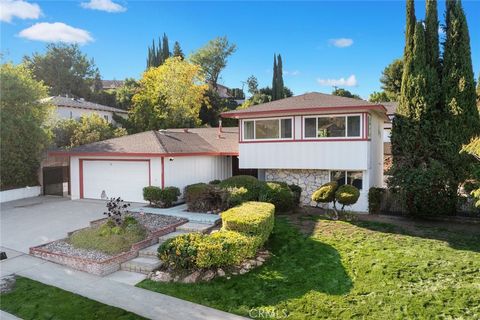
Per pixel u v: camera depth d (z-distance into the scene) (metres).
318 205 17.08
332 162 16.11
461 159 15.06
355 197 13.72
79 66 57.62
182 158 18.27
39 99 22.41
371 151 16.72
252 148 17.98
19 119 20.33
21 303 7.41
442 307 7.11
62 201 19.08
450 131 15.39
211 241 9.19
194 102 45.84
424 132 15.84
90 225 13.25
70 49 57.16
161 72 45.09
